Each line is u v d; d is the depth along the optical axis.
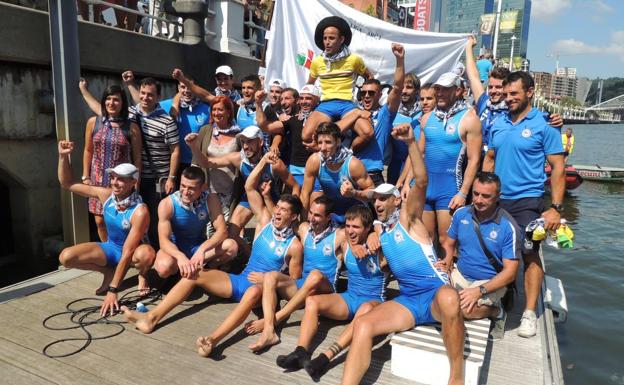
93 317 3.81
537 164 3.74
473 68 5.07
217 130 5.01
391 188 3.31
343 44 4.46
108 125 4.49
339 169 3.97
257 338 3.57
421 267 3.28
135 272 4.82
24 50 5.15
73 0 4.60
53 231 5.94
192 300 4.20
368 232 3.61
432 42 7.02
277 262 4.05
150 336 3.54
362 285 3.71
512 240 3.44
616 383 5.47
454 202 3.98
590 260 10.41
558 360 3.31
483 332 3.25
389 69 7.16
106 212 4.21
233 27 8.77
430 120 4.24
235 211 4.82
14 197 5.72
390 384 3.00
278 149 4.92
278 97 5.46
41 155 5.66
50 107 5.61
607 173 19.98
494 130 3.92
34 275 5.82
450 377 2.88
